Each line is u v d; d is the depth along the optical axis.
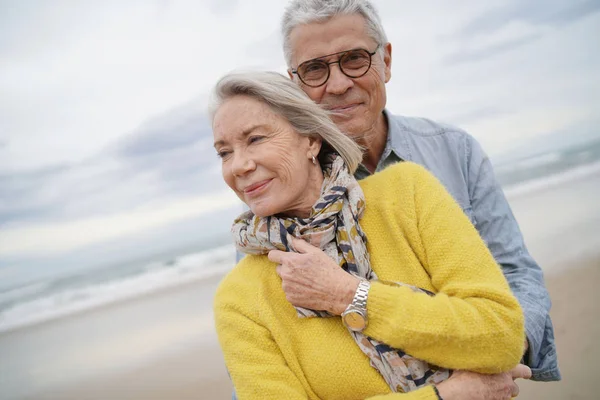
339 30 1.98
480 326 1.35
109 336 8.06
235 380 1.57
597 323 5.08
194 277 12.27
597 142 17.16
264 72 1.63
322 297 1.48
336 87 2.02
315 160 1.67
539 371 1.91
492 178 2.24
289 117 1.60
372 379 1.48
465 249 1.48
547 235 8.66
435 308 1.38
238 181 1.59
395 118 2.42
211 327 7.38
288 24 2.06
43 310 12.45
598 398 3.82
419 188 1.64
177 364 6.04
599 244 7.68
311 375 1.53
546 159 17.00
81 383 6.18
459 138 2.30
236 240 1.72
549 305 1.95
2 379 7.11
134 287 12.76
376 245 1.61
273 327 1.55
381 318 1.42
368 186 1.72
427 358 1.41
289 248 1.58
